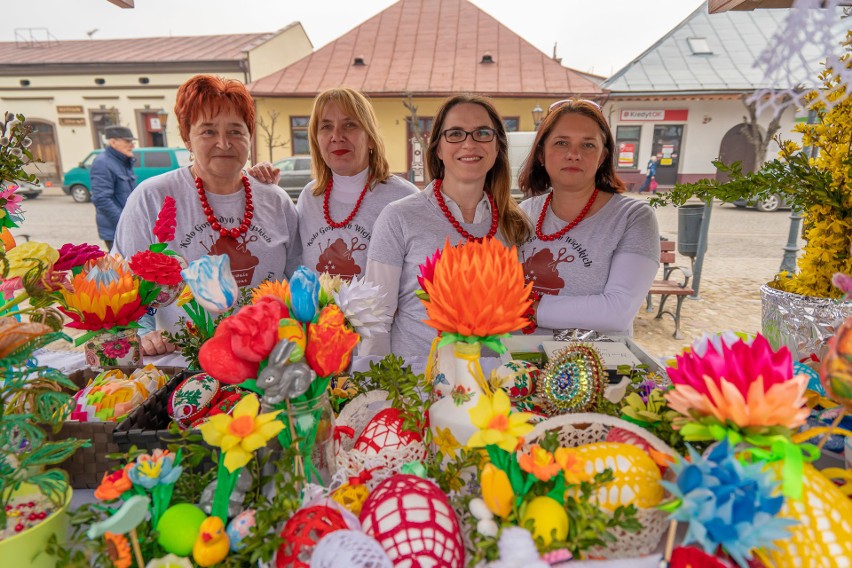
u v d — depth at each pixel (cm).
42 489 71
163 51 1681
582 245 163
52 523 70
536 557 63
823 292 129
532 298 155
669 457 74
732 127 1420
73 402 82
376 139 200
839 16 65
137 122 1623
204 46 1734
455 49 1496
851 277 89
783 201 135
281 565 65
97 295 111
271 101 1445
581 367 101
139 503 62
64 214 1064
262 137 1472
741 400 63
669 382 103
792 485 61
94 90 1594
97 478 92
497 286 73
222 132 178
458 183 154
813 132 126
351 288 84
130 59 1580
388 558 61
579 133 155
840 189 123
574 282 163
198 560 66
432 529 66
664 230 862
